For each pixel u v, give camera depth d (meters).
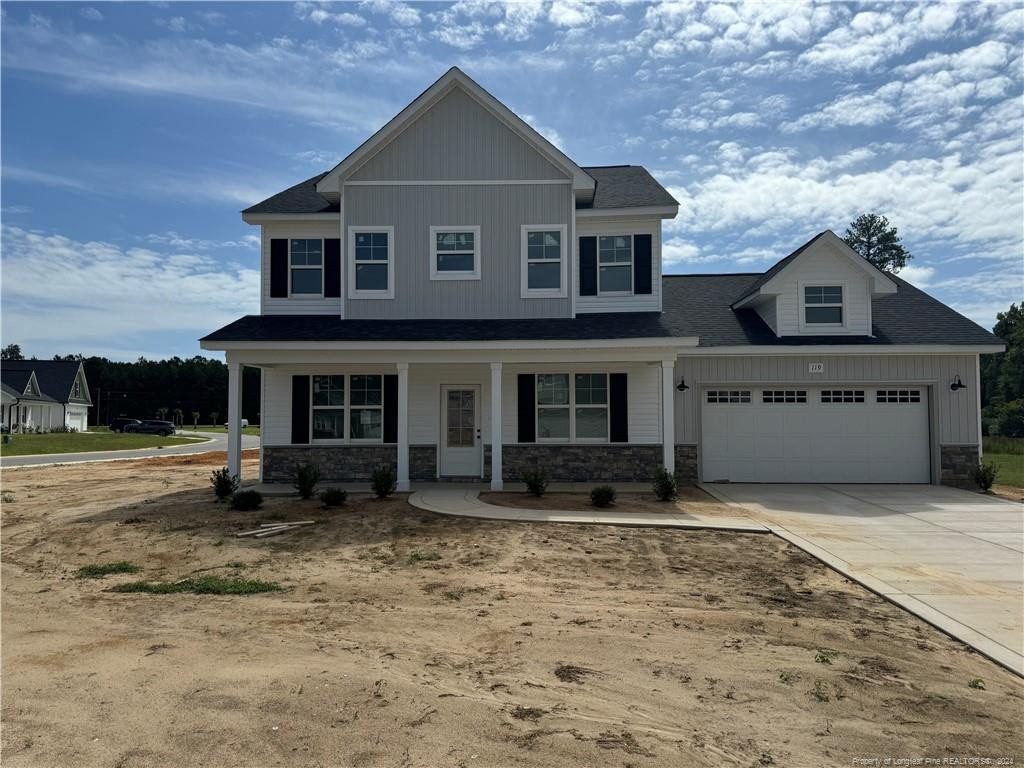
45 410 57.25
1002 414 44.12
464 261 15.43
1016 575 7.72
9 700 4.54
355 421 15.66
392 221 15.43
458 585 7.48
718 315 17.39
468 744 3.91
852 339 15.65
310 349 13.52
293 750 3.83
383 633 5.92
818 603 6.79
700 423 15.73
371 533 9.99
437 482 15.23
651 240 15.65
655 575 7.86
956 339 15.41
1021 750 3.88
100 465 24.08
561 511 11.39
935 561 8.35
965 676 4.95
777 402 15.80
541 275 15.38
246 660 5.28
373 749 3.84
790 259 16.28
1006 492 14.66
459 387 15.62
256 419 92.62
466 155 15.45
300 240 15.95
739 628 6.00
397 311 15.39
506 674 4.96
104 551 9.38
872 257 51.28
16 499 14.16
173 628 6.14
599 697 4.55
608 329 14.11
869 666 5.12
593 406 15.61
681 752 3.83
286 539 9.72
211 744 3.91
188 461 26.27
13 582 7.96
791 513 11.66
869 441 15.69
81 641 5.79
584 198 15.85
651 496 13.30
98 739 3.98
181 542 9.66
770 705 4.43
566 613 6.45
